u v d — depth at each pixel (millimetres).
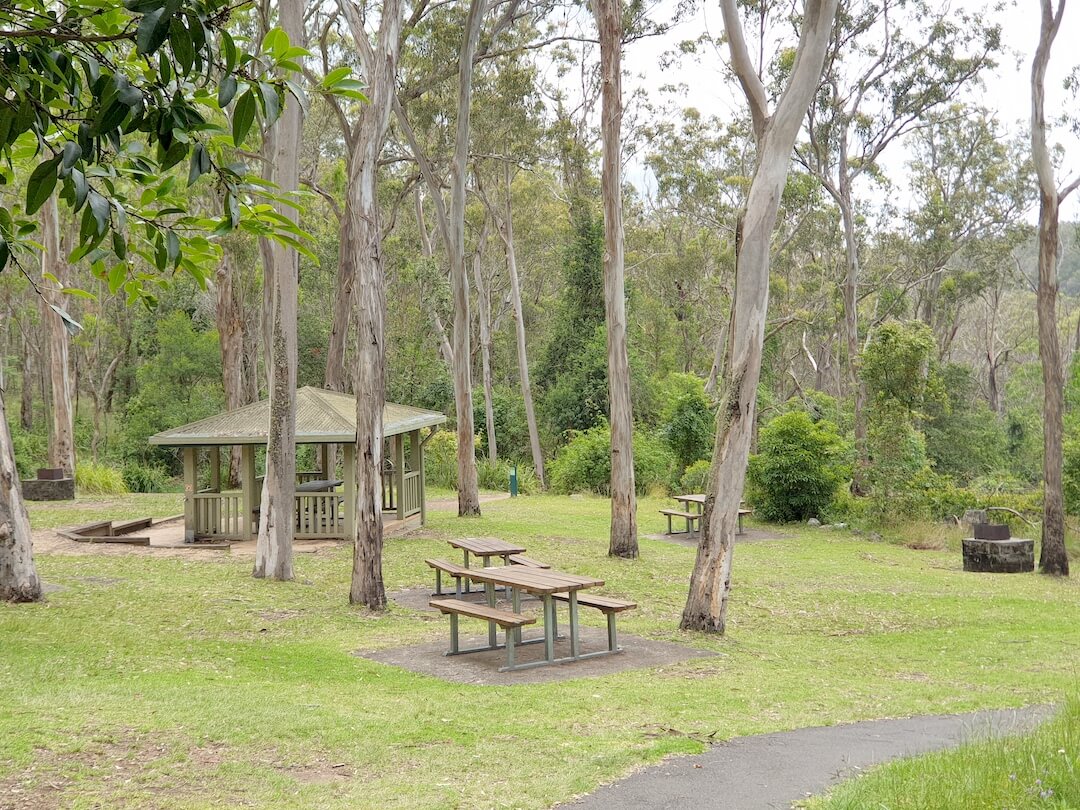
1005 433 47156
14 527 11773
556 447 42125
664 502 31000
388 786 5441
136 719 6441
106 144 2404
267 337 20141
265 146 14430
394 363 45406
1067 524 23750
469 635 11219
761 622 13094
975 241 45375
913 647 11688
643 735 6785
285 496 14695
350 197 12820
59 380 27984
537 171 44625
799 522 25953
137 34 1915
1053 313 18797
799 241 44625
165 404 44750
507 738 6590
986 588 16578
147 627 10672
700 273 50188
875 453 26859
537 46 25547
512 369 53062
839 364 45500
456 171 22531
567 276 43719
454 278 23438
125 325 49250
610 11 18641
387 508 23391
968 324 70062
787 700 8312
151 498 27844
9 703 6676
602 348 41375
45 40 2232
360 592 12805
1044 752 5508
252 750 6020
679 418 33344
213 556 16922
